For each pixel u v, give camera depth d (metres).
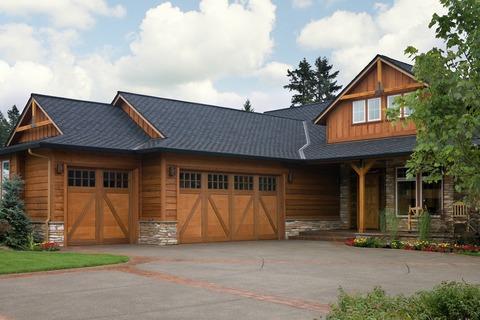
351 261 13.73
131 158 18.97
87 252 15.28
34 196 17.97
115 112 21.02
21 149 17.64
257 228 21.19
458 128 5.59
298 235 22.09
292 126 25.47
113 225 18.62
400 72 20.34
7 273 10.96
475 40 6.00
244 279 10.65
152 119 19.84
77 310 7.83
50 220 17.08
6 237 16.25
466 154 6.05
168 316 7.48
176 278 10.73
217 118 22.77
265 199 21.52
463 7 6.13
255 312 7.70
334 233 20.78
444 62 6.17
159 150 17.86
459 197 18.59
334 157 20.22
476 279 10.74
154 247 17.45
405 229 19.59
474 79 5.93
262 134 23.03
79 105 20.28
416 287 9.78
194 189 19.42
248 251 16.19
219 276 11.02
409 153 17.80
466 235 17.25
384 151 18.81
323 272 11.70
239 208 20.70
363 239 18.19
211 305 8.18
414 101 6.06
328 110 22.64
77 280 10.35
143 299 8.62
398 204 20.52
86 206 18.02
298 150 22.69
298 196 22.39
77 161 17.70
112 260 12.90
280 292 9.25
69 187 17.66
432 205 19.48
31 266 11.62
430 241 17.34
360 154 19.30
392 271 11.90
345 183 23.64
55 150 17.25
